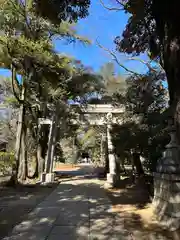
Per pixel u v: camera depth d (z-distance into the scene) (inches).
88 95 565.3
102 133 726.5
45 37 434.3
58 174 739.4
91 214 236.8
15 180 439.8
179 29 173.9
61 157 973.2
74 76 499.2
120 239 166.6
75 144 1078.4
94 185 476.4
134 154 387.5
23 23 395.5
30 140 698.2
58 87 497.7
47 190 406.6
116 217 224.2
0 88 580.1
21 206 274.8
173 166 201.3
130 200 306.8
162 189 216.1
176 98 175.9
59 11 231.0
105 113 550.9
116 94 430.0
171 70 181.0
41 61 414.6
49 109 569.3
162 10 185.0
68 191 395.5
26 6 367.6
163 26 190.5
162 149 302.7
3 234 176.9
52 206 275.4
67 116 575.8
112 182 469.1
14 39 375.6
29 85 489.7
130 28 284.8
